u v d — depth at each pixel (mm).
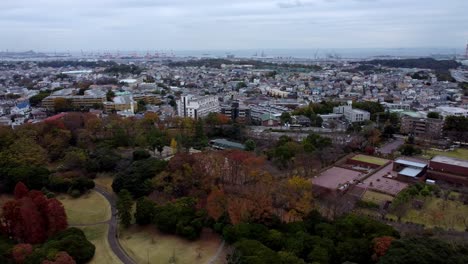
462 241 110250
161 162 173750
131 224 139750
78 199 162375
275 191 140250
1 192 162000
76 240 114312
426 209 148875
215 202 132500
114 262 114312
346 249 104062
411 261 89125
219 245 122000
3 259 105562
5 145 190250
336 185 172375
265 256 97562
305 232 116812
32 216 121125
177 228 126312
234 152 182625
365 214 144500
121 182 163625
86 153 196375
